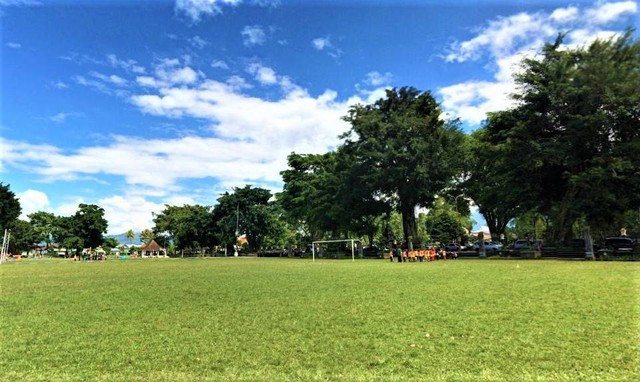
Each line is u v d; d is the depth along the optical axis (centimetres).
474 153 4662
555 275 1884
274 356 712
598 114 3322
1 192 7419
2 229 7488
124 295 1534
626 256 3198
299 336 841
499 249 4778
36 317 1105
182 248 10931
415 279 1889
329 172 6456
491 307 1090
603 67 3369
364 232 6066
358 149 5006
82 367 675
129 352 753
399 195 5006
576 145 3662
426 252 3912
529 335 800
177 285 1869
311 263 3956
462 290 1438
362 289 1553
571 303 1113
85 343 821
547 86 3694
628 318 922
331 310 1114
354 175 5097
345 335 839
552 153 3569
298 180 7025
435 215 7162
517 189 4112
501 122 4250
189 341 821
